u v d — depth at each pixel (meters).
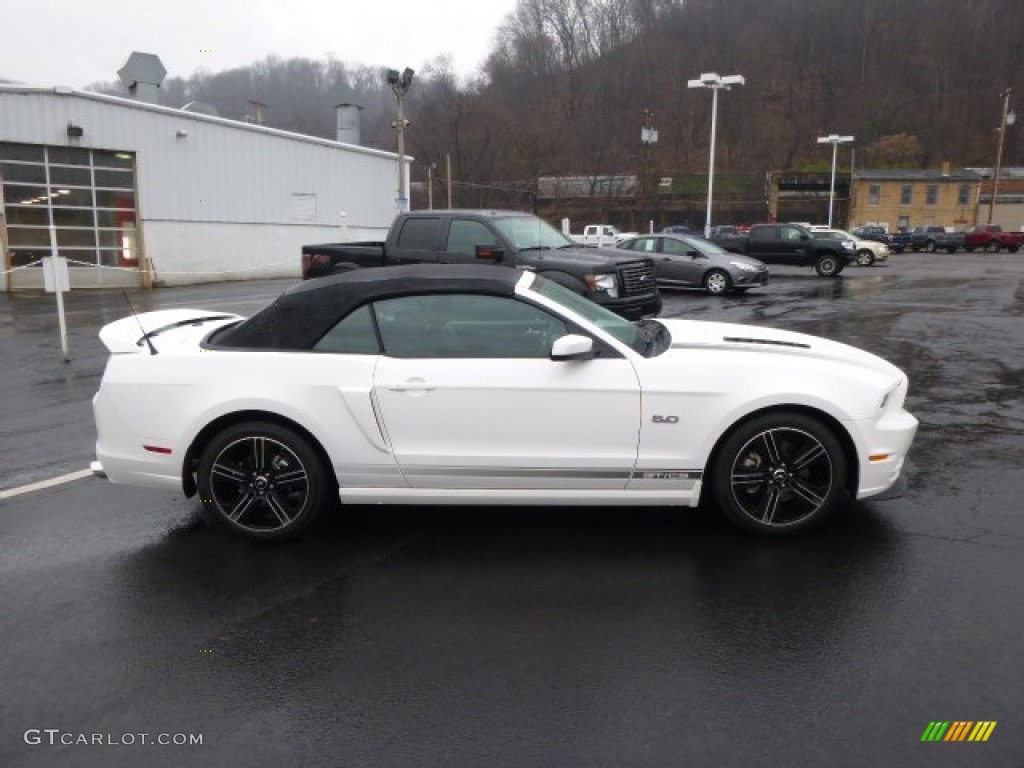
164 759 2.69
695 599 3.73
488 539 4.44
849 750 2.67
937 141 98.19
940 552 4.18
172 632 3.50
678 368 4.22
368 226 30.33
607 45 94.69
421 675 3.14
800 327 12.87
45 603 3.76
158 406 4.34
